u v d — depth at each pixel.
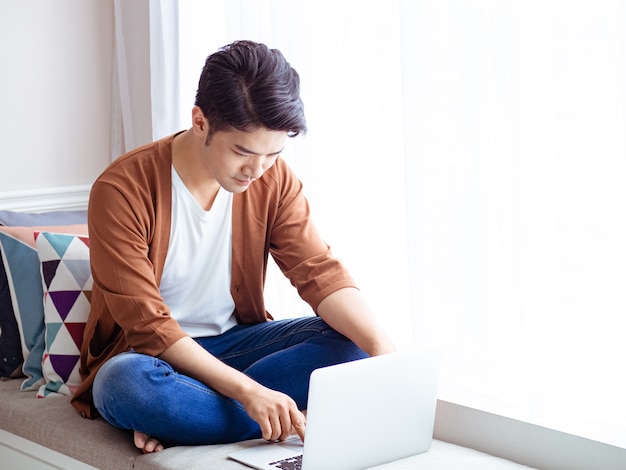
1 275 2.25
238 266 2.02
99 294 1.97
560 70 1.84
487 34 1.95
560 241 1.88
